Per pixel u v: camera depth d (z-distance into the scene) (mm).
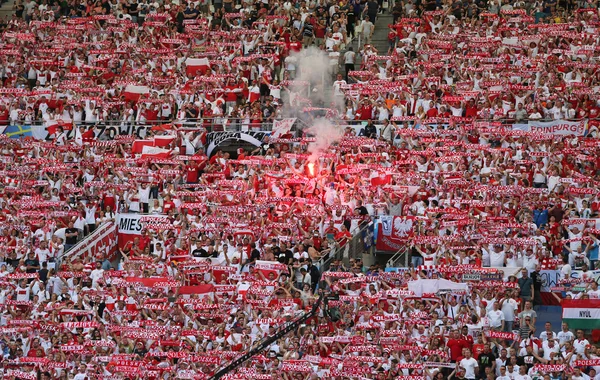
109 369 64125
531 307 68000
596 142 85375
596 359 62156
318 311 67500
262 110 94375
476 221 75625
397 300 68375
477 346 63500
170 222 78812
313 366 63281
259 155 89875
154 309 69000
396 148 87812
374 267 74062
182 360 63938
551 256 75625
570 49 99938
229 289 70750
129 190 84875
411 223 77688
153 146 89938
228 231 77188
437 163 84625
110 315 69438
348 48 106000
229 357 64250
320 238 77625
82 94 97125
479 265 72625
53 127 94125
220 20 108938
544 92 92625
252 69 98312
